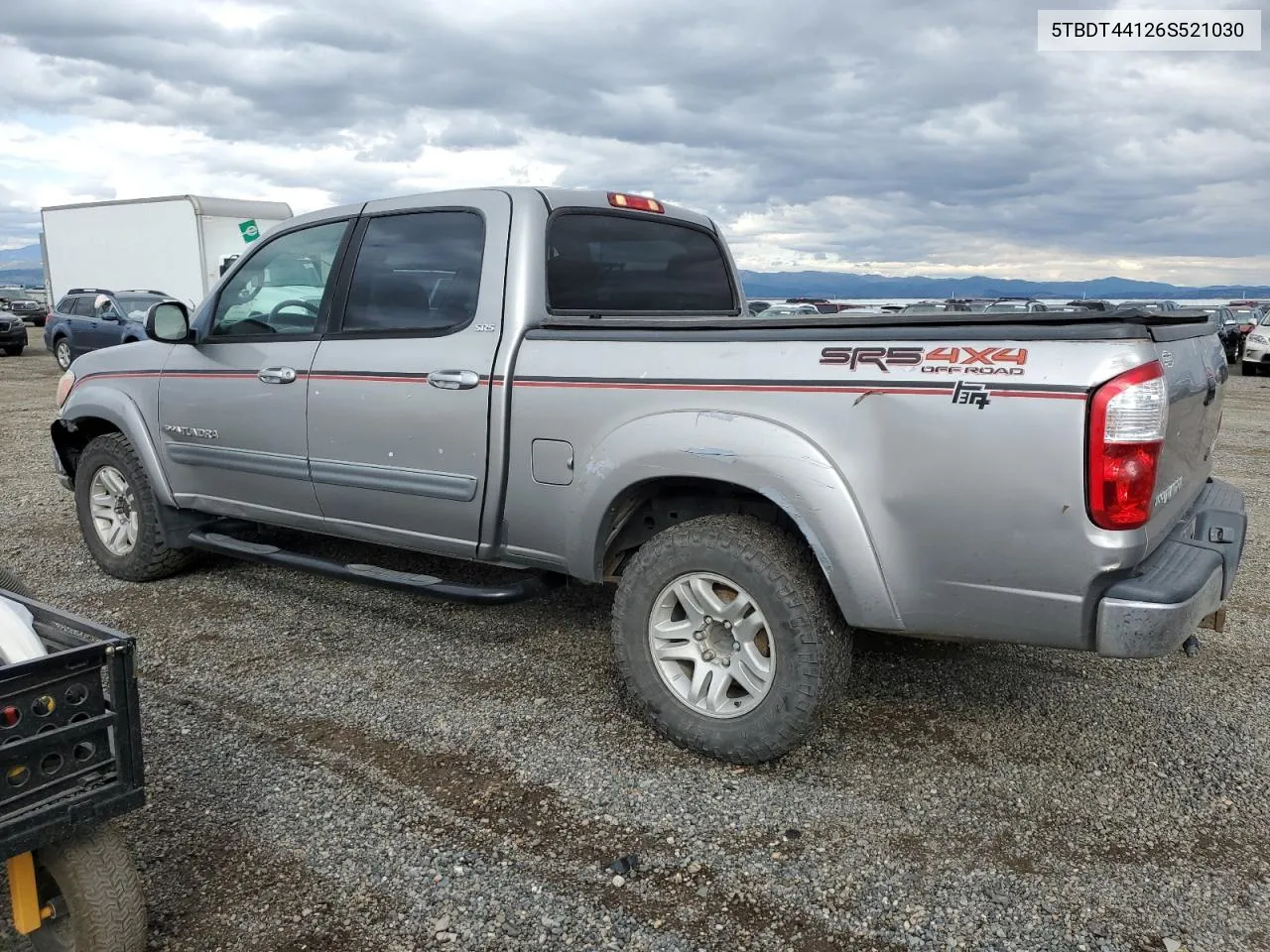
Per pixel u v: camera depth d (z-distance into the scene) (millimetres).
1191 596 2713
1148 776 3236
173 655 4242
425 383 3824
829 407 2967
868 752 3395
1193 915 2521
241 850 2793
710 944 2410
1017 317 2734
